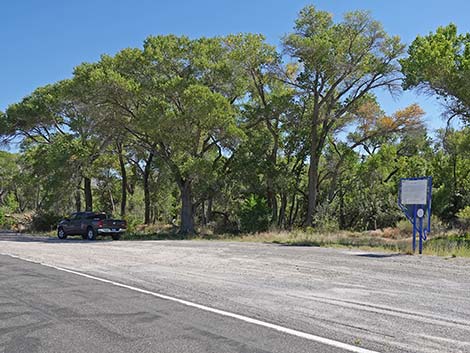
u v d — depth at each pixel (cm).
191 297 912
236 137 3381
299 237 2786
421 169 4278
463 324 693
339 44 3488
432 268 1305
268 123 3931
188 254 1806
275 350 579
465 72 2308
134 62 3469
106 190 5919
